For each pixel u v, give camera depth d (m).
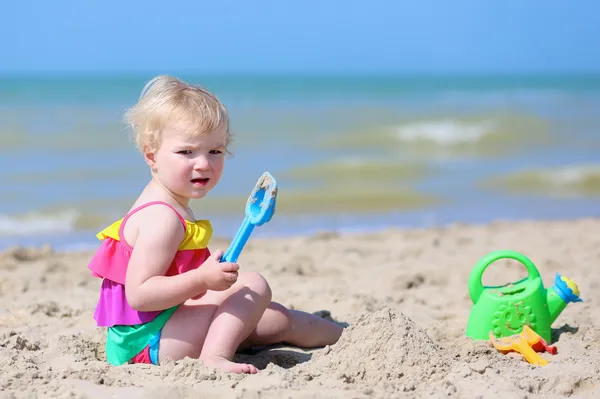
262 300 4.48
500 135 26.11
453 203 14.55
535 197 15.40
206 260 4.23
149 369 4.23
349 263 8.34
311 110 34.22
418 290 6.89
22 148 20.38
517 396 3.79
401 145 23.66
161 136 4.38
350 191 15.48
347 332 4.39
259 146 22.22
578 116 32.38
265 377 4.01
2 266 8.25
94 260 4.48
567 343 4.89
